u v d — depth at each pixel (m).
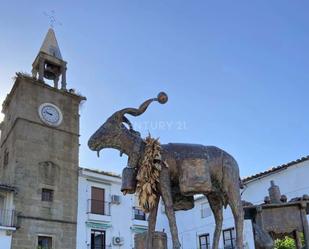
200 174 4.66
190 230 28.78
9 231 22.12
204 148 4.93
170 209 4.62
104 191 30.88
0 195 22.92
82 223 28.73
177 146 4.88
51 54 28.95
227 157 4.99
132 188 4.92
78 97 28.41
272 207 6.04
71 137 27.17
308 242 5.83
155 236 4.83
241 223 4.84
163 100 5.09
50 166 25.44
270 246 5.71
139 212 32.47
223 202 5.12
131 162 4.93
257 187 22.83
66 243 24.41
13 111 26.45
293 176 21.27
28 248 22.64
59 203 24.92
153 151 4.79
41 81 26.83
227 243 25.05
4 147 27.08
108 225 30.00
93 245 29.06
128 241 30.70
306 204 6.02
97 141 4.92
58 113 27.08
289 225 5.93
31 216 23.39
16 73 26.02
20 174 23.89
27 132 25.16
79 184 29.58
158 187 4.80
